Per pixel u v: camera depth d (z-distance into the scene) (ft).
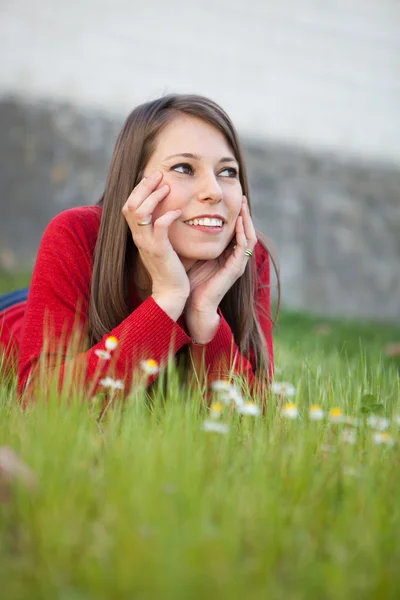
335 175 43.32
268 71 42.42
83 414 7.55
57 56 38.32
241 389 9.38
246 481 6.18
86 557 4.84
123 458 6.21
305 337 20.20
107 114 38.91
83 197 38.19
